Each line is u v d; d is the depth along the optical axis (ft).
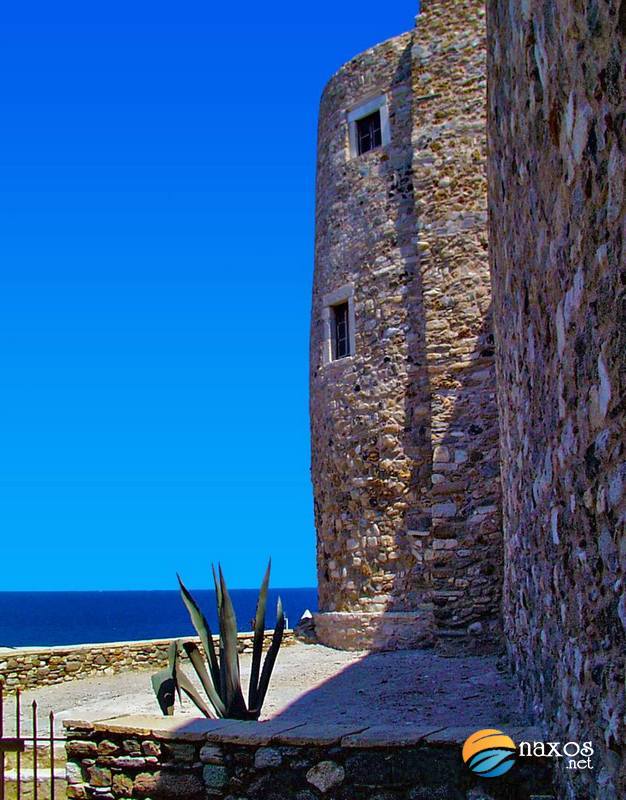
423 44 48.88
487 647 40.60
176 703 35.76
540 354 16.61
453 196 46.57
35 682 45.37
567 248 12.84
